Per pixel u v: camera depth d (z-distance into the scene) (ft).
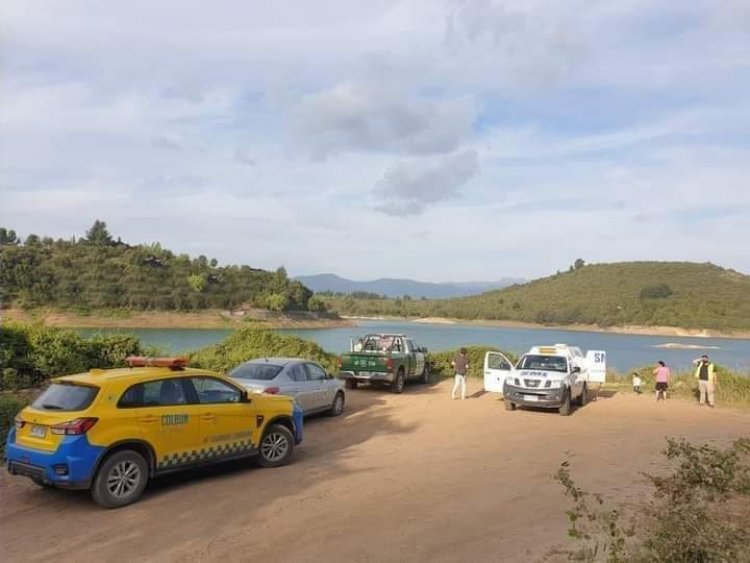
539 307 414.00
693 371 86.28
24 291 239.91
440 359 90.94
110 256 309.01
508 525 23.44
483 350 92.17
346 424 47.88
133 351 61.00
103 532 22.08
